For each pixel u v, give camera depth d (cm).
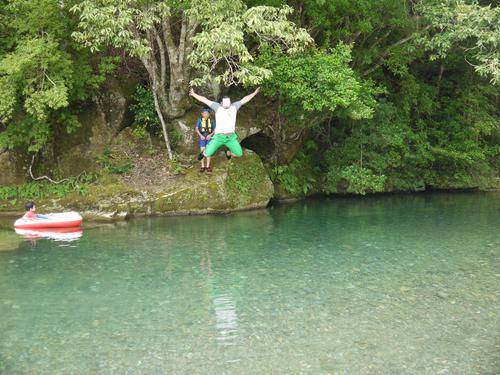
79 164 1625
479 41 1545
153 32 1554
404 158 2136
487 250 1153
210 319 747
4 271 984
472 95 2342
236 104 1355
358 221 1514
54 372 591
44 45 1376
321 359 619
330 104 1521
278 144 1920
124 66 1755
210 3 1317
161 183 1590
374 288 881
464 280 925
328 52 1788
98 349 651
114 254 1111
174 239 1255
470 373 583
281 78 1550
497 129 2442
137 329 713
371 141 1939
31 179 1596
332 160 2011
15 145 1559
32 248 1159
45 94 1347
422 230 1380
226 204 1625
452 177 2270
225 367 600
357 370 590
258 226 1427
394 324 724
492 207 1802
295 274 965
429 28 1858
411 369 593
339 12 1764
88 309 789
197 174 1625
